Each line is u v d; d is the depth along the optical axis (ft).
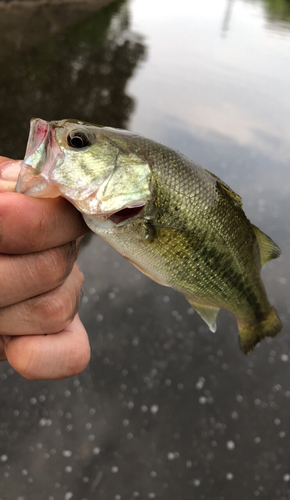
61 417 1.17
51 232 0.43
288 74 4.69
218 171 2.40
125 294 1.57
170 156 0.57
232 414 1.24
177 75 4.04
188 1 11.94
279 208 2.17
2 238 0.40
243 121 3.13
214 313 0.74
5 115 2.32
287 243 1.94
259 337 0.84
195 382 1.32
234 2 12.90
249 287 0.73
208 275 0.65
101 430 1.16
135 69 3.98
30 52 3.59
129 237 0.55
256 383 1.34
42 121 0.46
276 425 1.23
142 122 2.79
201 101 3.39
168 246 0.59
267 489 1.08
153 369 1.34
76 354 0.50
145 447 1.13
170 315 1.52
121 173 0.52
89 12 6.58
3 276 0.42
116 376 1.31
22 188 0.43
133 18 7.14
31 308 0.46
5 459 1.06
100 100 2.97
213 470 1.10
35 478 1.03
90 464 1.08
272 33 7.49
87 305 1.50
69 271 0.48
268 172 2.49
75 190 0.48
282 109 3.49
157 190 0.56
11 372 1.24
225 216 0.63
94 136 0.51
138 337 1.43
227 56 5.20
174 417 1.22
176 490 1.05
